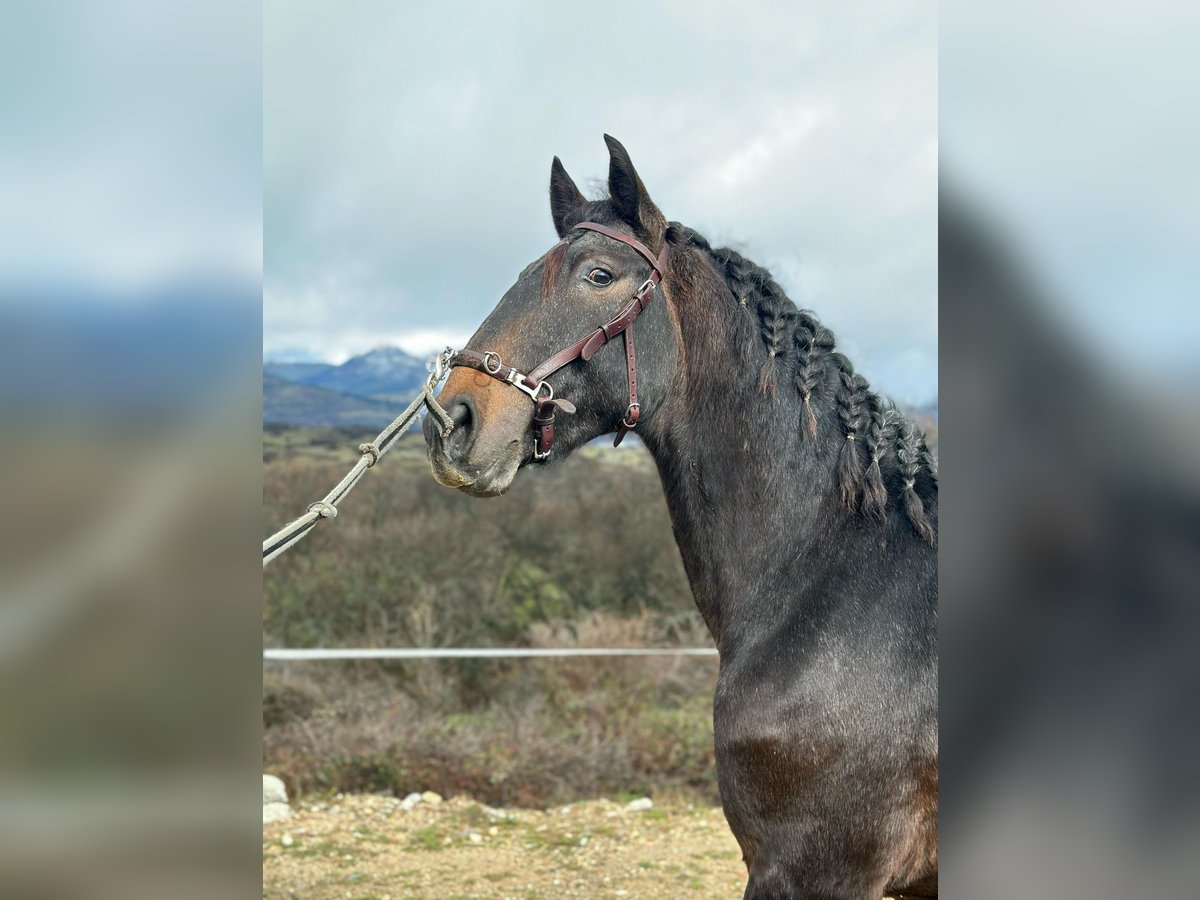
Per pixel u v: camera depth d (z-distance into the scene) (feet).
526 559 21.74
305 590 19.56
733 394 5.68
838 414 5.67
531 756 14.84
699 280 5.84
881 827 4.96
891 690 4.98
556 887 11.16
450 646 19.02
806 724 5.01
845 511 5.49
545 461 5.69
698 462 5.75
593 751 15.06
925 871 5.03
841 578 5.31
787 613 5.36
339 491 4.84
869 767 4.95
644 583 21.84
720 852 12.34
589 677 18.21
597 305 5.61
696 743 15.64
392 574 20.12
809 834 5.03
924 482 5.54
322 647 18.71
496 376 5.46
